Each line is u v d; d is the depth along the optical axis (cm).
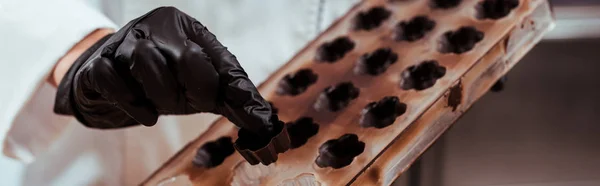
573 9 79
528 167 78
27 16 60
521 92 80
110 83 47
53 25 59
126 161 75
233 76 47
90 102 53
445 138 78
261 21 73
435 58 58
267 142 47
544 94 80
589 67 79
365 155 53
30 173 72
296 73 61
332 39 63
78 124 72
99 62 48
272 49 74
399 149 53
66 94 56
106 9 72
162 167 58
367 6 65
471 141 79
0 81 59
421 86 57
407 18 62
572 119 80
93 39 61
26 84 59
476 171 78
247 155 47
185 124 74
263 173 54
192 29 50
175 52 46
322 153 54
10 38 59
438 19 61
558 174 78
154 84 46
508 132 80
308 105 58
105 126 57
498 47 58
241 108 46
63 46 59
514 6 60
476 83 57
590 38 77
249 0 72
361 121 56
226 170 57
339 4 75
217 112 49
